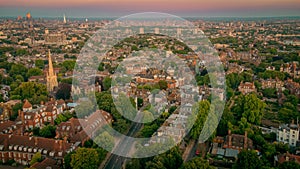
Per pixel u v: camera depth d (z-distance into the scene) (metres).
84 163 194.88
